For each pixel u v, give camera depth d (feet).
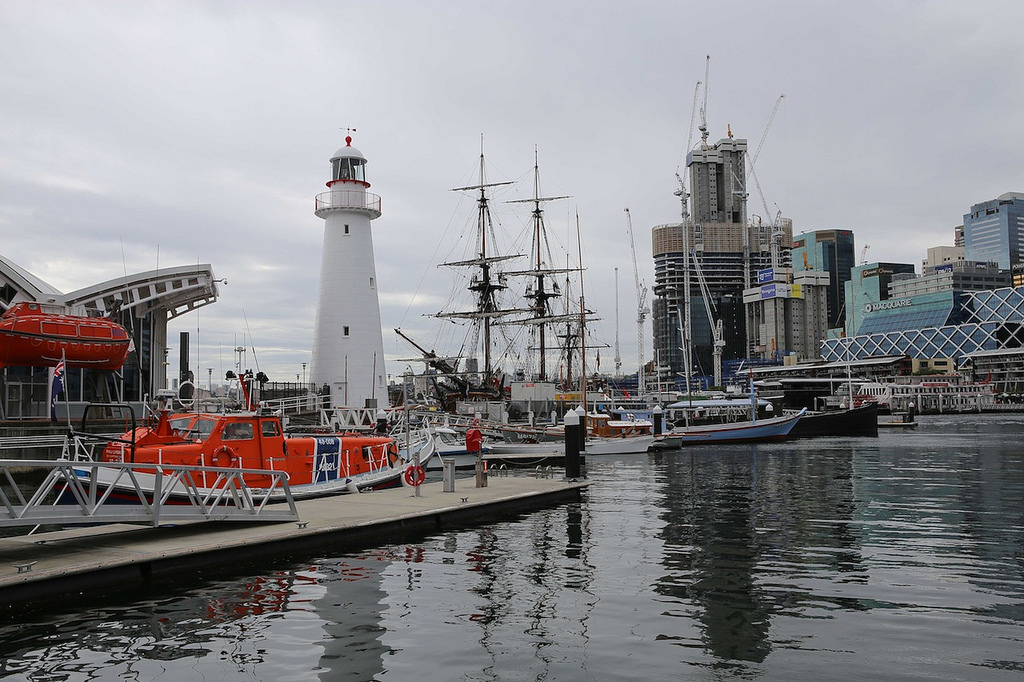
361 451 97.71
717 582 53.42
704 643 39.73
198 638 40.70
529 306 325.62
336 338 187.62
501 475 152.05
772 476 140.36
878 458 184.14
